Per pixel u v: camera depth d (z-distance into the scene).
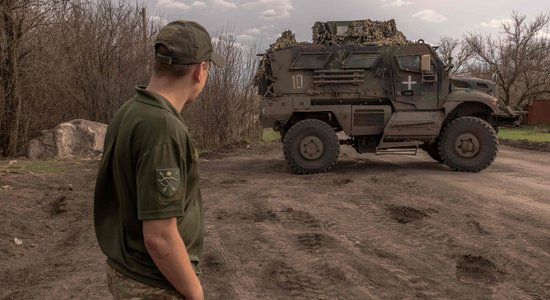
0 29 10.39
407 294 3.86
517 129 24.80
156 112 1.67
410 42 9.96
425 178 8.60
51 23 11.41
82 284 4.09
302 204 6.65
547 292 3.90
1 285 4.11
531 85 29.59
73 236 5.39
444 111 9.62
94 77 13.52
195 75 1.82
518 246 4.88
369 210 6.35
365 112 9.69
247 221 5.88
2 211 5.84
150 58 14.50
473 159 9.50
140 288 1.73
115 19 14.27
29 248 5.05
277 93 9.79
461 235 5.25
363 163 11.07
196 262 1.85
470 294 3.87
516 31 29.06
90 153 11.68
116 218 1.82
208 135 14.79
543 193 7.26
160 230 1.62
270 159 12.21
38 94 12.11
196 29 1.82
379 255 4.69
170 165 1.64
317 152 9.54
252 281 4.10
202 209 1.92
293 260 4.54
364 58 9.62
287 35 10.34
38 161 10.41
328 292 3.89
